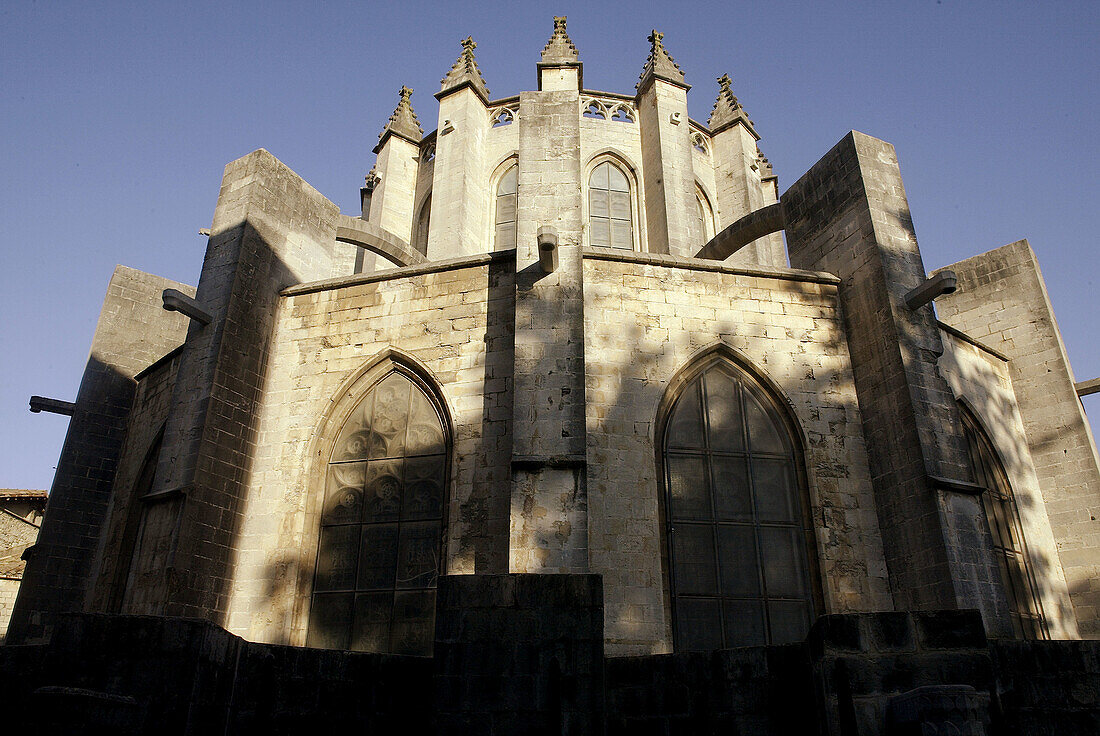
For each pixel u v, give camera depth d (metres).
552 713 11.45
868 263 19.19
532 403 16.25
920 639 9.77
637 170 32.34
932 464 16.81
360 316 19.97
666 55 33.28
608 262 19.05
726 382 18.89
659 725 11.75
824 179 21.23
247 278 19.67
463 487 17.48
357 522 18.16
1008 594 19.91
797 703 10.70
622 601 16.05
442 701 11.59
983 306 24.97
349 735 11.83
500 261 19.48
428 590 17.09
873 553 17.33
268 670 11.31
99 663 10.06
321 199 22.77
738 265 19.53
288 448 18.98
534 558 14.71
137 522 21.53
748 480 17.97
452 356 18.89
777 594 17.00
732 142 35.00
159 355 26.02
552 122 19.45
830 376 18.98
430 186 34.06
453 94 33.28
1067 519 21.86
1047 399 23.09
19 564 32.31
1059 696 9.96
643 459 17.36
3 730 9.66
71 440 23.48
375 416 19.16
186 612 16.27
